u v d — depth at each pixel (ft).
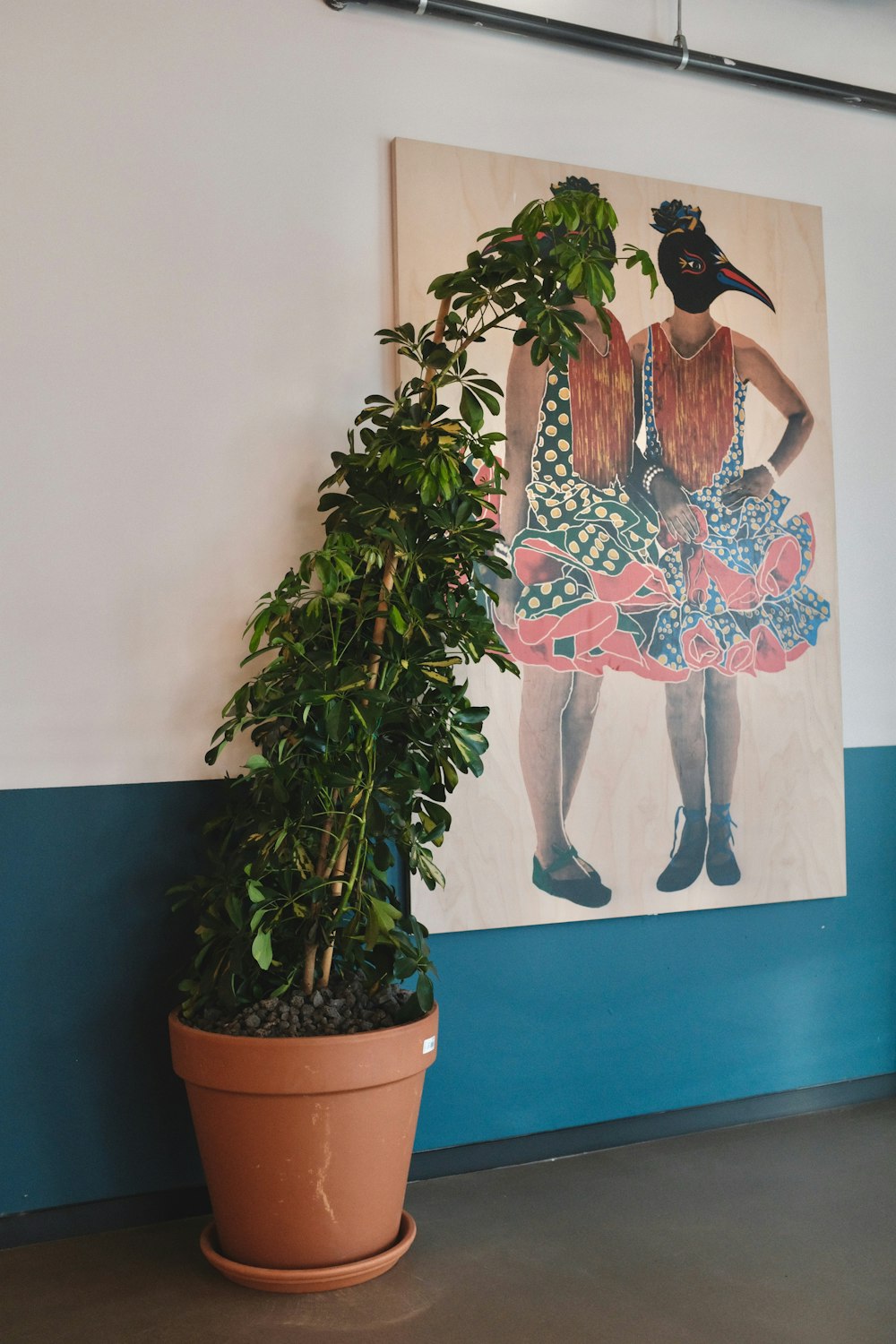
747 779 9.98
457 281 7.66
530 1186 8.62
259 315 8.59
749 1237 7.69
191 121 8.42
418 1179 8.74
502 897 8.99
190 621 8.34
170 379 8.33
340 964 7.83
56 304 8.04
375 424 8.13
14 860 7.84
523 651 9.13
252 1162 6.84
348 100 8.90
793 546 10.22
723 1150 9.32
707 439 9.89
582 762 9.32
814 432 10.36
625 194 9.68
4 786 7.84
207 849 8.23
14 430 7.93
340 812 7.37
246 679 8.48
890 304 10.91
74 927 7.97
